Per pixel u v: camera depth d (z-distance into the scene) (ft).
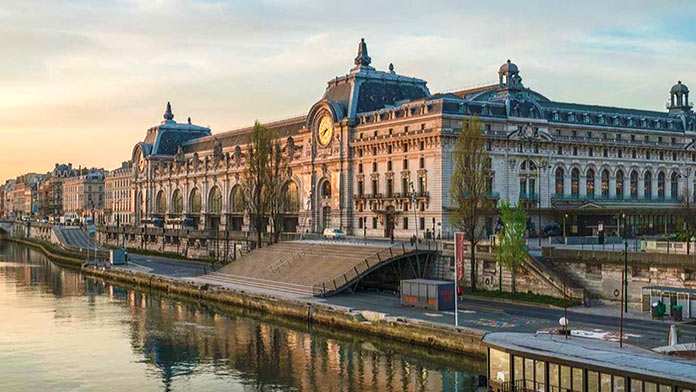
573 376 151.74
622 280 255.50
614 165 488.85
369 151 476.95
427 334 232.32
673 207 489.26
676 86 583.58
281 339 254.88
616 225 457.27
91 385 204.33
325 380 204.13
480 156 319.27
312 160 523.70
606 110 538.47
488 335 177.06
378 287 332.19
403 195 445.78
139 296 371.56
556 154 460.96
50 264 575.38
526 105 456.04
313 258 364.17
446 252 329.11
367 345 242.17
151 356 235.20
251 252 416.67
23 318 304.91
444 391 189.47
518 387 163.22
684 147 519.60
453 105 430.20
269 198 442.09
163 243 599.98
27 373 216.74
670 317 237.25
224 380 207.31
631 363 146.61
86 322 294.46
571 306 266.36
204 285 356.18
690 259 243.60
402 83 526.16
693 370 140.26
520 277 296.10
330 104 501.15
